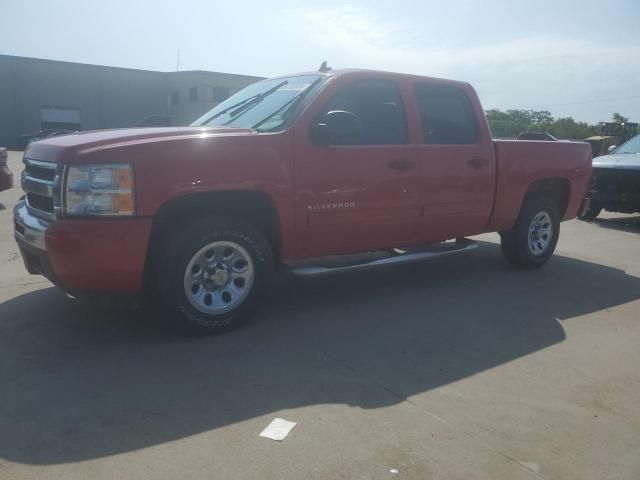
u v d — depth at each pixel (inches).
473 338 181.0
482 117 232.4
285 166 178.4
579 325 195.5
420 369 157.3
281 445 118.7
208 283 174.7
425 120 216.4
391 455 116.2
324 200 187.6
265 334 179.5
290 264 199.6
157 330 179.2
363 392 143.0
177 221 173.0
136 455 114.3
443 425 128.4
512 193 243.4
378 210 201.3
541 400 141.6
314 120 185.8
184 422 127.0
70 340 170.4
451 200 221.8
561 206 278.2
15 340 169.6
